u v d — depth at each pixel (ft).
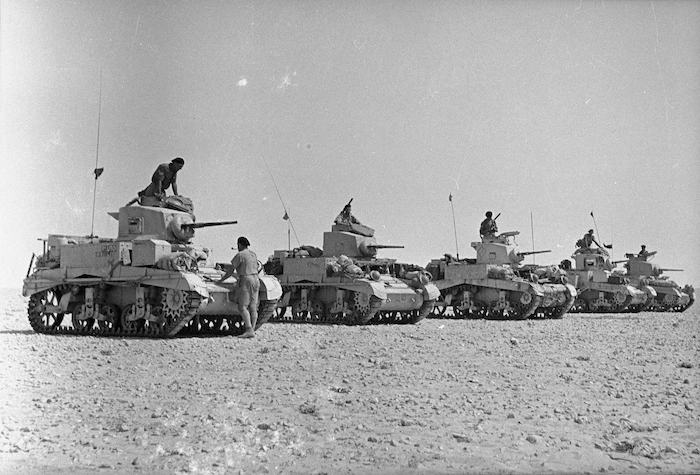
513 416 35.37
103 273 77.20
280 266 107.04
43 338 70.18
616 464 27.22
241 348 64.08
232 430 31.89
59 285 79.66
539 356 61.52
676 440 31.22
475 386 44.45
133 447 28.99
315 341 71.20
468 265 128.26
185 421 33.50
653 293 176.14
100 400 38.34
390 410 36.45
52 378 45.60
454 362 56.44
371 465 26.50
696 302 264.11
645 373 51.60
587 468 26.55
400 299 101.76
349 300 99.96
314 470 25.84
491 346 69.72
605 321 120.98
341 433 31.58
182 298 72.02
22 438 30.32
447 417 34.99
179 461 26.94
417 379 46.83
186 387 42.73
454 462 27.07
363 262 106.63
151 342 67.87
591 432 32.42
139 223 79.82
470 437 31.01
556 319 129.80
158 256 75.10
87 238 84.48
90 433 31.27
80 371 48.73
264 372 49.26
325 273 101.24
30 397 39.17
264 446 29.04
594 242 174.40
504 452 28.68
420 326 98.37
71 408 36.37
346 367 52.24
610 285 167.84
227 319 83.92
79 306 78.79
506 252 130.41
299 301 104.83
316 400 38.81
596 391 43.27
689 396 41.93
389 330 87.81
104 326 78.43
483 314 127.75
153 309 74.18
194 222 82.43
